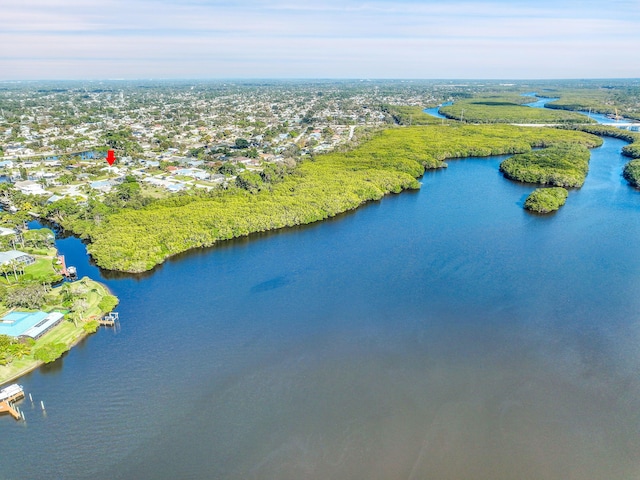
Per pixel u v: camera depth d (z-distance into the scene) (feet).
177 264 505.66
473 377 328.90
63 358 346.95
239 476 254.27
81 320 386.32
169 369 336.08
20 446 272.51
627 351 358.02
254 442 276.21
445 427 286.25
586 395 312.91
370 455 267.39
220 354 352.49
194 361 344.69
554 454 268.62
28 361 336.90
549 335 377.30
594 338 373.40
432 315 404.36
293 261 512.22
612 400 308.81
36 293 398.01
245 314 405.18
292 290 447.01
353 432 282.77
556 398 309.83
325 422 290.15
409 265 501.15
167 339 369.71
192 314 404.57
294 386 320.09
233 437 279.49
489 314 406.21
